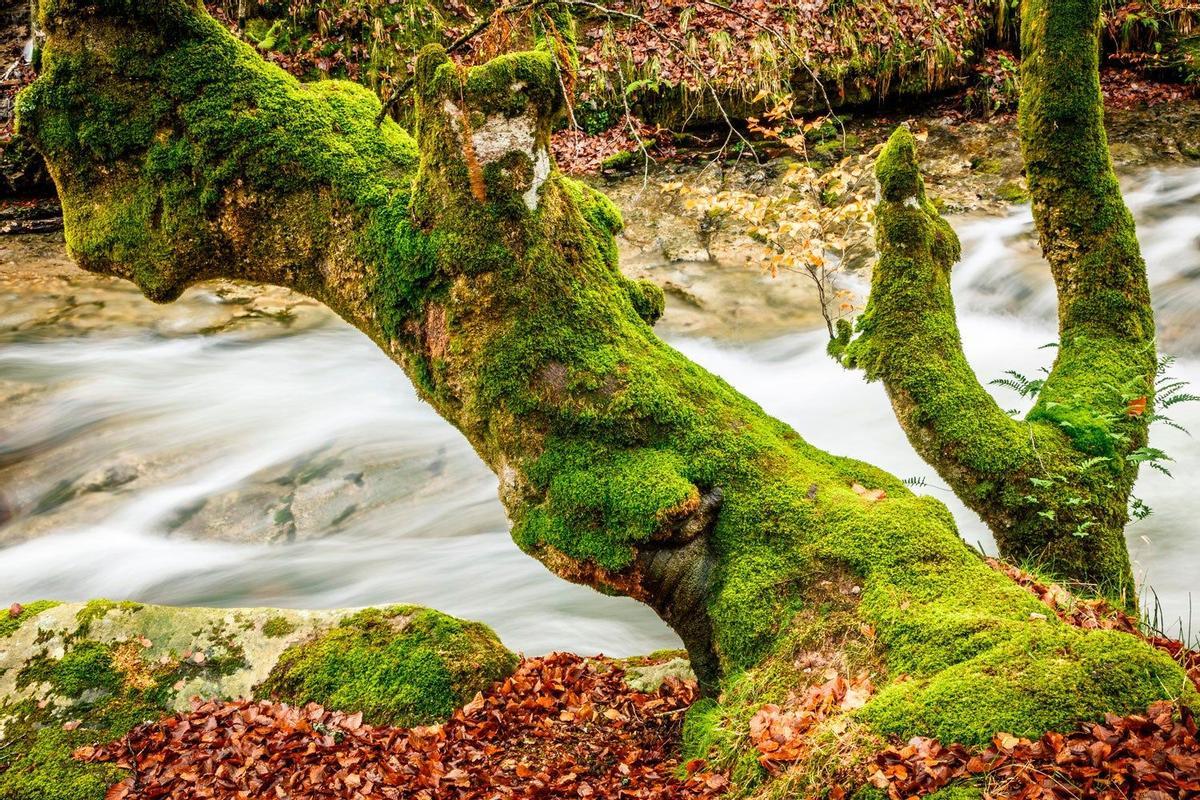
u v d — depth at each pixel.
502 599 7.30
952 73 14.70
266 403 10.49
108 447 9.52
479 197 3.87
